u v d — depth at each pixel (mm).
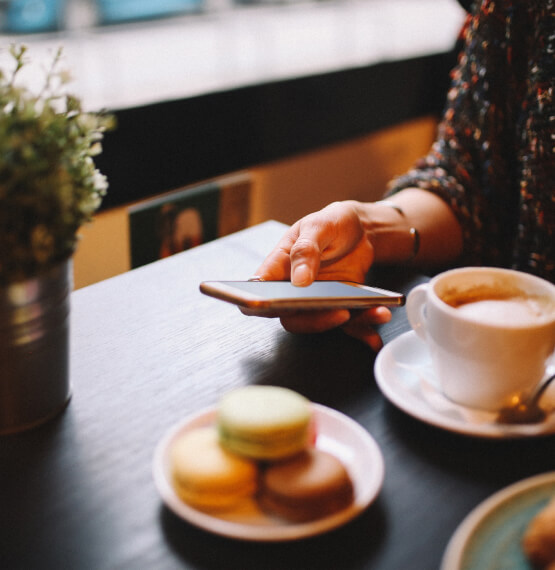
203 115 1714
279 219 2166
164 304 718
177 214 1089
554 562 368
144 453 495
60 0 1750
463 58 994
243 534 390
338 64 2125
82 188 484
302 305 561
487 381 515
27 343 483
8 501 450
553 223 868
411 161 2654
